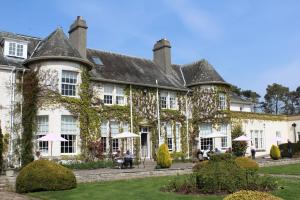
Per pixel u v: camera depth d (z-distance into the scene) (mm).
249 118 36438
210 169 13234
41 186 14344
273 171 21797
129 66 31078
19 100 23719
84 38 27547
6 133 23031
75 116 24516
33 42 27656
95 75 26953
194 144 32375
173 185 14125
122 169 21797
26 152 22984
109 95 27719
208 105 32500
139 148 28719
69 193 13664
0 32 27141
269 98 79625
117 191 14008
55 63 23906
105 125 27047
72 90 24656
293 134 40031
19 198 12938
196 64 35062
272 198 7402
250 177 13594
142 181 17203
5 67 23391
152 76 31500
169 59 34031
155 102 30375
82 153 24562
